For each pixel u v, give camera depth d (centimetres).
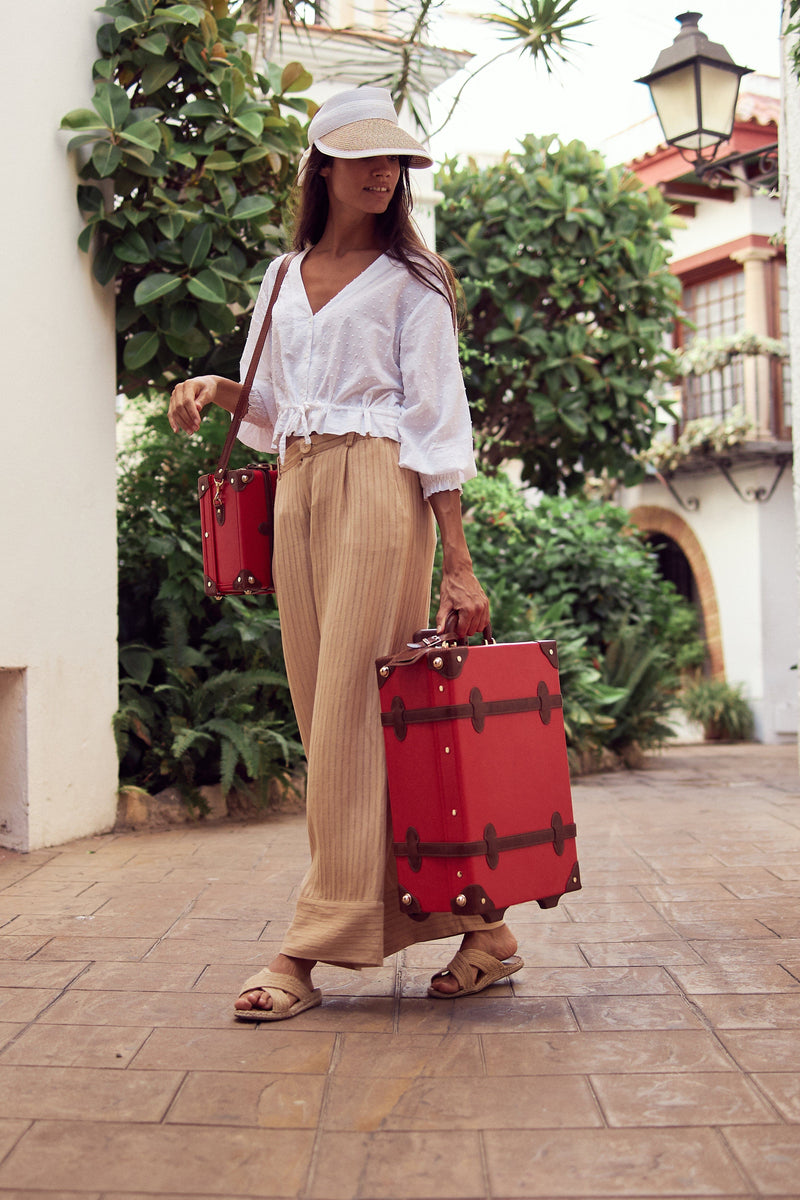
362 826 221
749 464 1331
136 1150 158
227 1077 185
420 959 264
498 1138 160
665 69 710
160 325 469
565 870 226
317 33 643
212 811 478
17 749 401
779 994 224
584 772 731
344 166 223
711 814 482
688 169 1305
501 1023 211
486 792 211
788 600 1326
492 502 875
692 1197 143
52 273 414
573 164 950
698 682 1384
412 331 226
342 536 223
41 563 407
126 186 446
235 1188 147
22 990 234
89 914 303
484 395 955
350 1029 209
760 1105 170
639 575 881
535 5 505
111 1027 211
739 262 1359
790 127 525
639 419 960
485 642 230
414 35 566
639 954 257
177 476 535
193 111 471
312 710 240
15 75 396
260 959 258
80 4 436
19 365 396
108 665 448
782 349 1311
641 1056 191
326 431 224
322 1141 160
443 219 935
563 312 963
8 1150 158
